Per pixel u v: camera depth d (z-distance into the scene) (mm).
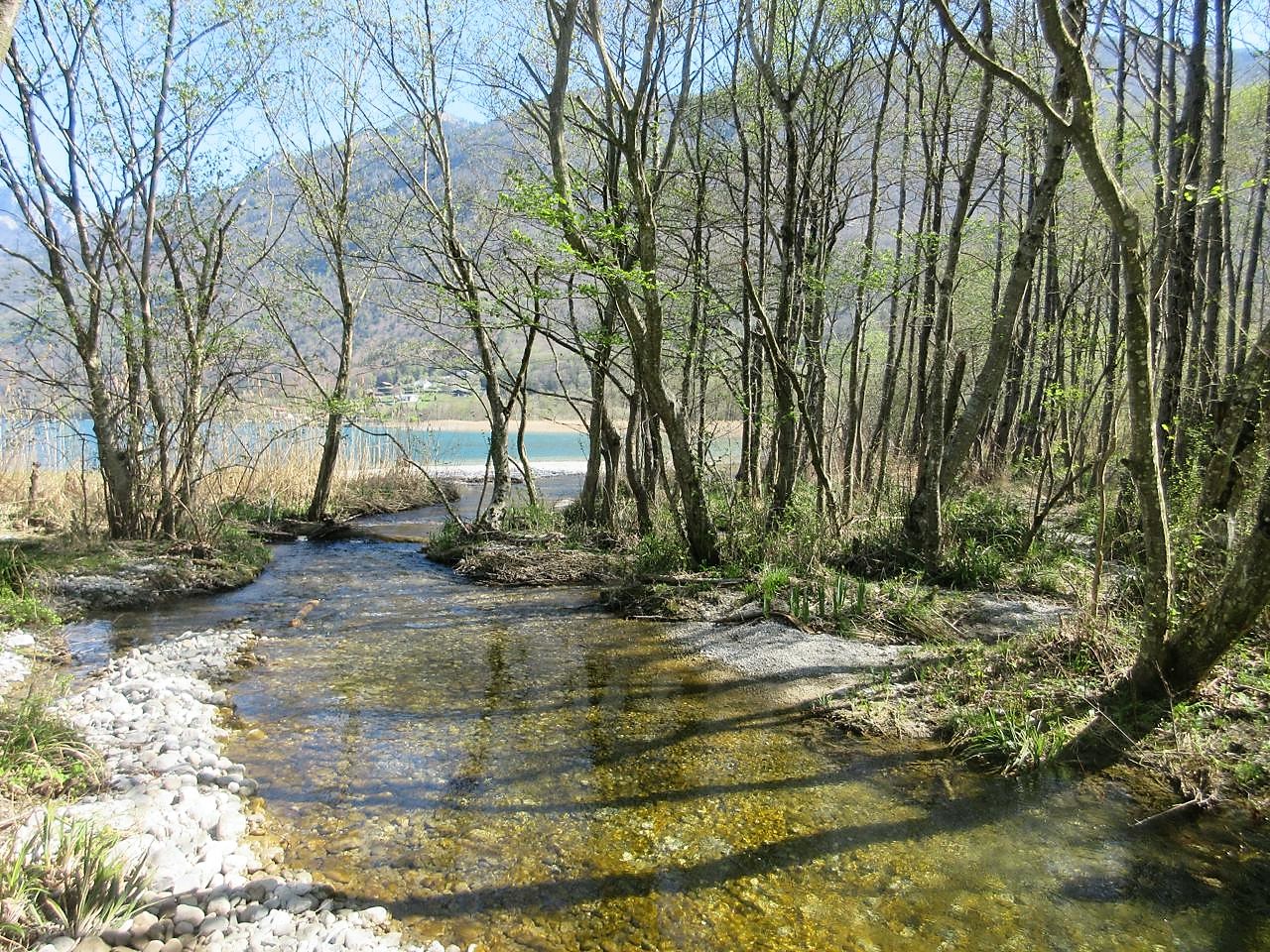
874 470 16891
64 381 13375
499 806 5500
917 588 9797
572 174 12078
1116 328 13086
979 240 16391
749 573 11109
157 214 13516
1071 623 7648
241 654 8742
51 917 3662
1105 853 4910
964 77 12555
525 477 16438
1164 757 5789
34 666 8008
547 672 8352
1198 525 7344
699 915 4324
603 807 5500
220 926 3930
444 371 15945
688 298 13414
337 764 6141
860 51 12859
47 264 13641
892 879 4660
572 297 12914
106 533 13602
